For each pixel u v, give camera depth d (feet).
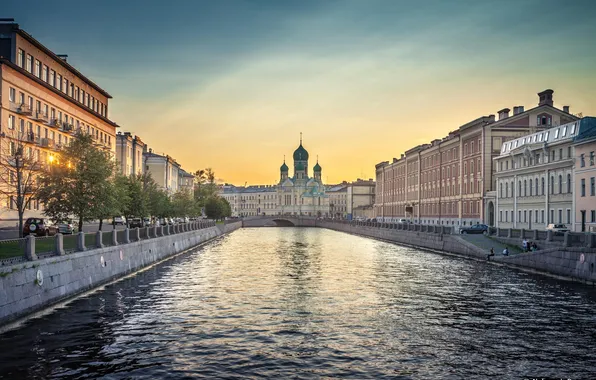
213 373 65.87
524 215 268.41
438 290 128.16
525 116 305.53
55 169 155.94
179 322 91.09
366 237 412.57
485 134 306.76
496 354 75.00
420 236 282.97
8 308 84.23
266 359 71.36
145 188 275.39
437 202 396.37
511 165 285.02
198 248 273.13
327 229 621.72
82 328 85.97
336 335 83.82
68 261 109.40
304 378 64.69
